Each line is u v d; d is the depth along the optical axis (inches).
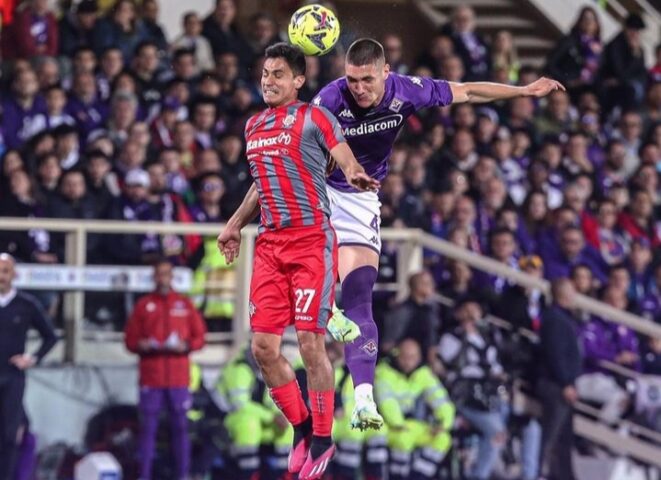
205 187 1545.3
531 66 2039.9
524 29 2213.3
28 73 1555.1
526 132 1859.0
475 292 1563.7
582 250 1743.4
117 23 1721.2
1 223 1398.9
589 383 1606.8
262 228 826.2
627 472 1596.9
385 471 1453.0
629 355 1640.0
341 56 1761.8
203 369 1475.1
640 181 1889.8
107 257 1456.7
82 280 1424.7
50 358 1441.9
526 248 1700.3
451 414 1470.2
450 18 1985.7
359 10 2006.6
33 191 1466.5
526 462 1525.6
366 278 848.3
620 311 1593.3
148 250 1467.8
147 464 1411.2
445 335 1521.9
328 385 827.4
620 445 1598.2
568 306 1540.4
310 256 811.4
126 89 1619.1
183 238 1491.1
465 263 1565.0
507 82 1926.7
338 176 856.9
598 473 1577.3
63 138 1524.4
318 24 820.0
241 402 1416.1
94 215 1487.5
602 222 1792.6
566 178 1836.9
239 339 1485.0
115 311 1460.4
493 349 1524.4
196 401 1460.4
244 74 1795.0
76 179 1475.1
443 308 1551.4
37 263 1417.3
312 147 806.5
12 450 1375.5
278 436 1427.2
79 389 1428.4
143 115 1642.5
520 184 1786.4
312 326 812.0
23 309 1376.7
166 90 1669.5
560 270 1695.4
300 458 847.1
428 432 1465.3
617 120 1999.3
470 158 1752.0
